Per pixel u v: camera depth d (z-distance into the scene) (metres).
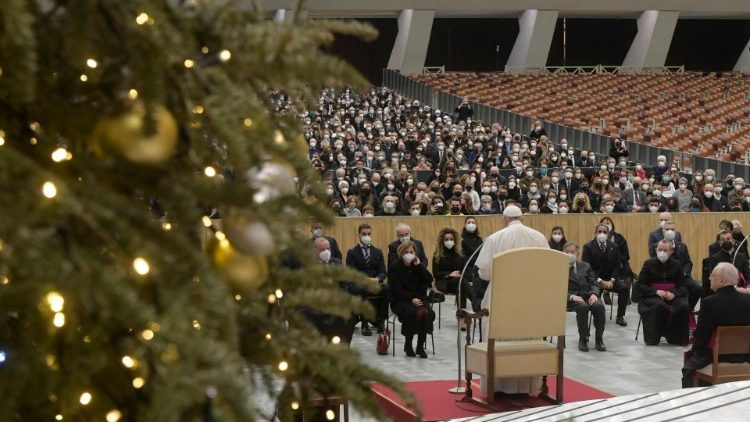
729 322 13.38
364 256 21.70
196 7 2.22
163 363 1.80
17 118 2.16
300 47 2.20
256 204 2.23
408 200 31.91
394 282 18.95
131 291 1.85
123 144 2.10
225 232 2.28
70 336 2.04
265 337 2.45
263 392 2.42
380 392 11.71
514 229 14.66
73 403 2.07
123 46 2.10
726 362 13.58
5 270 1.78
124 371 2.11
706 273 23.00
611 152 46.06
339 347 2.49
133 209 2.01
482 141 49.00
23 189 1.84
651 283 20.72
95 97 2.19
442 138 49.72
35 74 2.08
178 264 1.99
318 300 2.54
